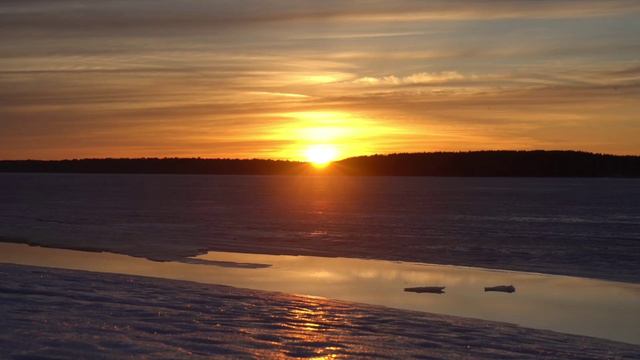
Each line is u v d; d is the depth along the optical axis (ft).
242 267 79.15
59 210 208.74
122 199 298.97
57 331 24.43
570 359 26.25
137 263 82.43
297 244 107.55
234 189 491.72
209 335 25.64
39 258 87.71
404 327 31.91
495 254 95.35
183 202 273.54
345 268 78.95
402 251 98.48
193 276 70.64
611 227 149.48
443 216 187.83
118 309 31.27
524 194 383.04
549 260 88.69
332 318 33.22
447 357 24.62
